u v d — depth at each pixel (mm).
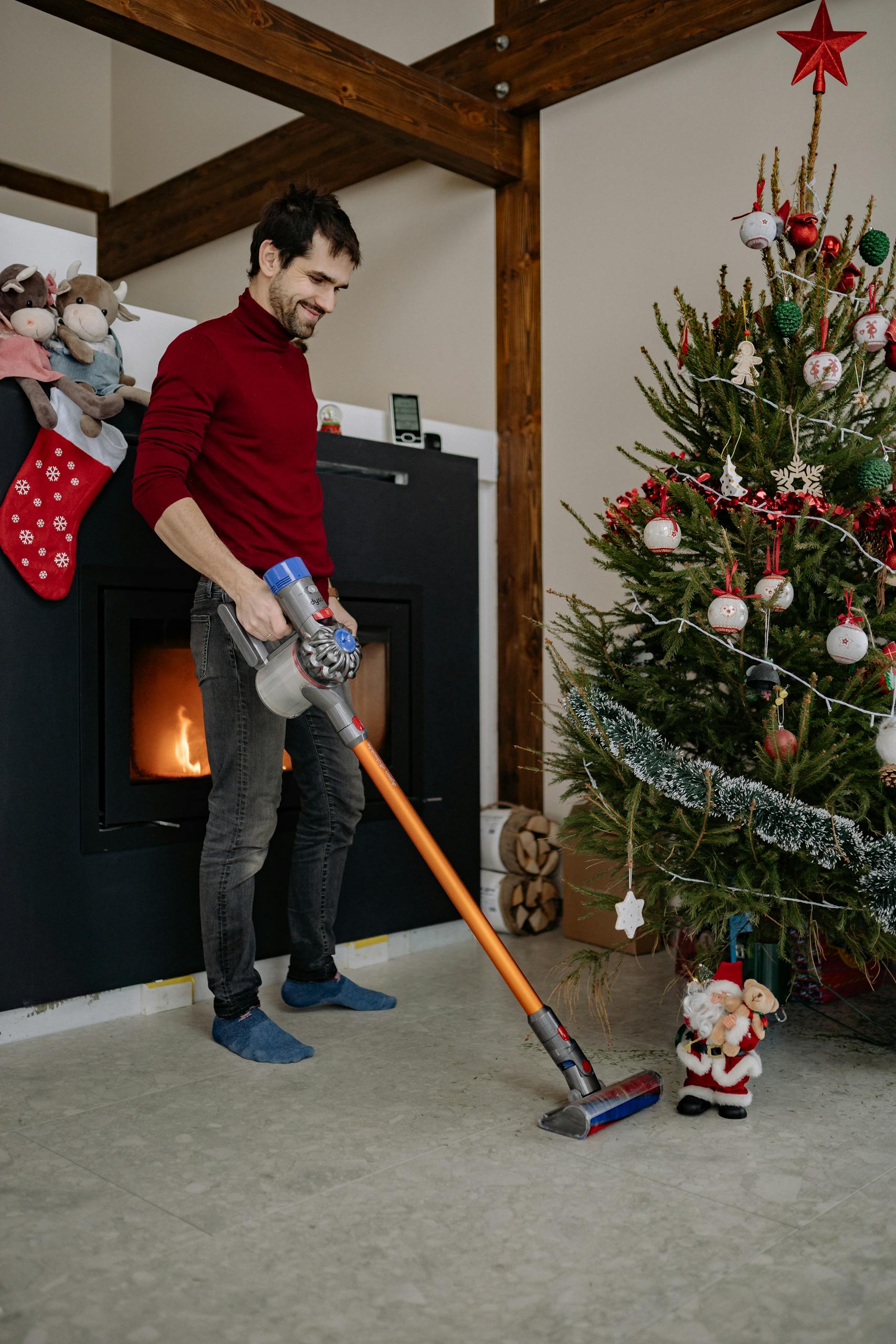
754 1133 1535
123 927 2100
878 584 1744
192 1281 1149
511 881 2787
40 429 1962
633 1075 1731
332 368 3742
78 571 2033
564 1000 2219
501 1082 1745
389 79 2818
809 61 1920
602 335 3002
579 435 3057
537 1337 1046
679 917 1806
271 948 2320
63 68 4773
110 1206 1318
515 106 3117
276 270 1777
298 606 1559
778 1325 1065
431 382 3443
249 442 1789
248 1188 1367
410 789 2605
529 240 3164
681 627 1685
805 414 1773
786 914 1657
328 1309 1096
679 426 1979
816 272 1868
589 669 2002
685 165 2818
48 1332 1058
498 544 3229
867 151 2475
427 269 3455
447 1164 1437
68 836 2025
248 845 1860
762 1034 1594
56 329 1991
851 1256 1191
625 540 1938
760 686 1665
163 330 2326
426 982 2359
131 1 2293
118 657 2084
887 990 2268
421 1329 1061
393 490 2566
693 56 2793
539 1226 1264
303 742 2041
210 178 4223
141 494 1654
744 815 1667
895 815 1697
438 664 2672
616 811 1769
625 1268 1169
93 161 4852
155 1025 2072
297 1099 1674
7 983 1945
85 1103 1663
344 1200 1333
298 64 2605
